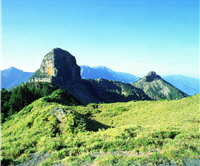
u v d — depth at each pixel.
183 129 16.52
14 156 10.46
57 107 25.45
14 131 23.12
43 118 22.16
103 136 14.68
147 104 48.53
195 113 24.81
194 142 11.75
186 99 39.41
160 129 16.72
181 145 10.77
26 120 26.17
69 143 13.12
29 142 13.64
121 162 8.40
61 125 19.92
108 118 37.22
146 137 12.91
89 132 17.84
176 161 8.45
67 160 9.02
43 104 35.34
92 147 11.18
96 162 8.45
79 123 20.44
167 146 10.96
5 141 15.04
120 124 29.64
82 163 8.56
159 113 32.31
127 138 13.65
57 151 10.97
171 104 38.25
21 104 56.09
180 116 24.94
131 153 9.91
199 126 17.44
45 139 14.32
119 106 50.81
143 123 26.52
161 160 8.66
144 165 8.06
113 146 11.27
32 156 10.48
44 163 9.01
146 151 10.16
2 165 8.98
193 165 8.12
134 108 46.28
